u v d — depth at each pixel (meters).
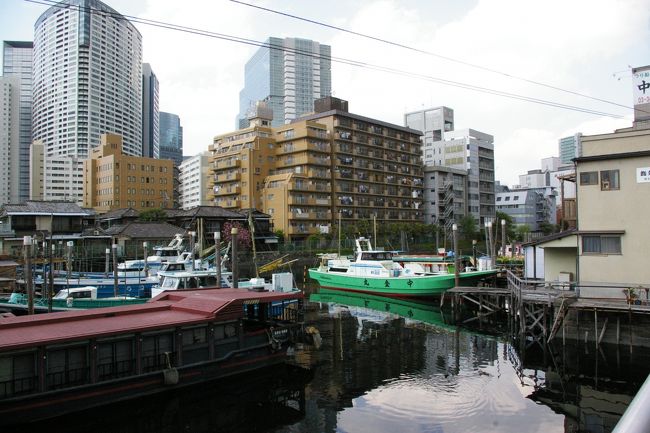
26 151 157.75
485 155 130.50
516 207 136.00
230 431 15.66
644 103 31.17
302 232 87.81
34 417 14.84
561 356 23.83
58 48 145.50
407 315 36.62
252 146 92.62
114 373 16.56
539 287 29.89
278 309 23.94
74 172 131.00
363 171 100.88
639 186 26.41
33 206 64.19
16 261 42.53
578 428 15.67
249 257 67.75
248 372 20.14
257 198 91.31
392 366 22.59
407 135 113.44
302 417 16.67
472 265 46.97
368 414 16.92
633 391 19.05
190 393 18.16
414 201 113.38
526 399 18.28
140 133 167.12
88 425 15.80
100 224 81.06
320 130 93.00
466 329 31.36
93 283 36.75
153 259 48.22
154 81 191.88
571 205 37.97
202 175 132.25
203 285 31.86
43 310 27.50
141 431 15.57
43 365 15.07
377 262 46.22
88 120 143.38
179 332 18.06
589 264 27.34
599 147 27.95
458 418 16.55
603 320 24.47
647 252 25.94
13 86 153.88
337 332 30.28
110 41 150.25
